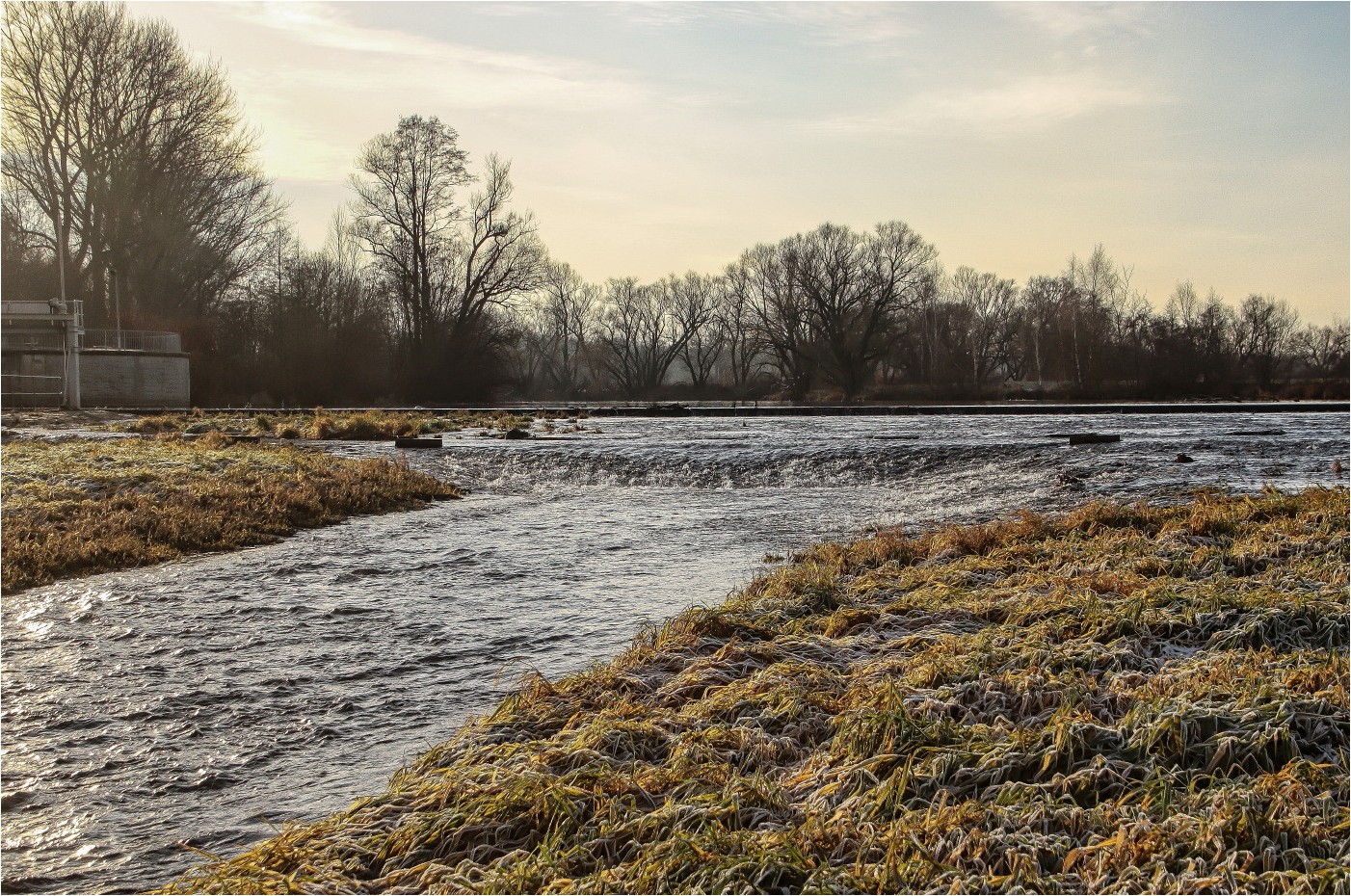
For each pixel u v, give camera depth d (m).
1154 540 13.81
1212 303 86.25
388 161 75.50
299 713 9.16
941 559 14.09
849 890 4.89
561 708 7.84
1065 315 87.00
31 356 58.84
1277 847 5.06
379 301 78.00
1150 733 6.15
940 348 95.12
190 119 65.56
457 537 18.80
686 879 5.02
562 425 48.31
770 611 10.56
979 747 6.26
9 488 19.70
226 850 6.64
